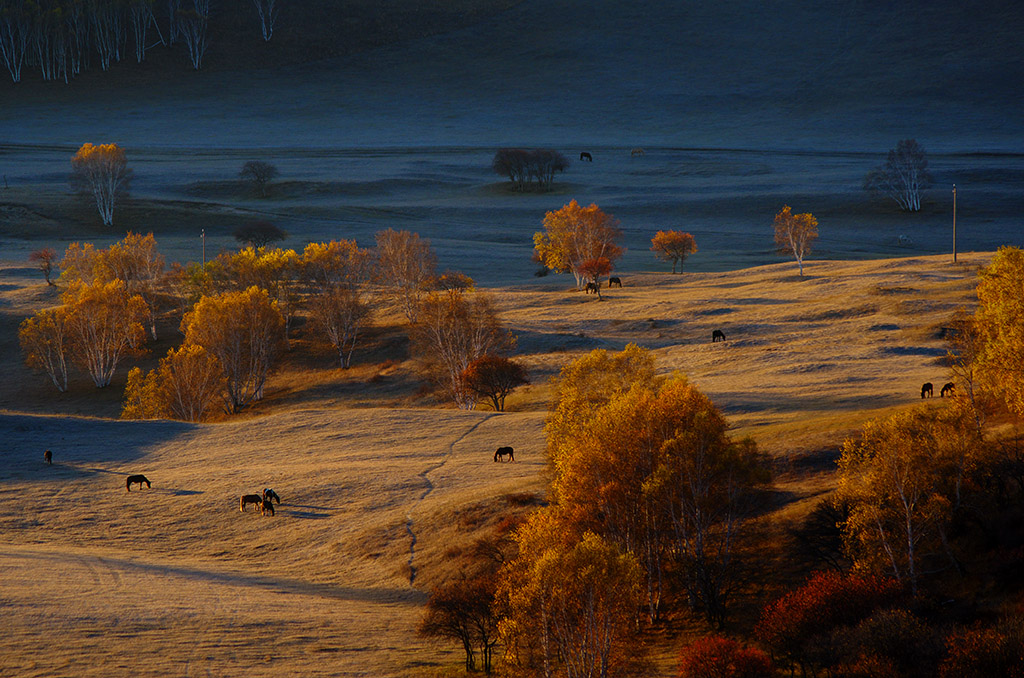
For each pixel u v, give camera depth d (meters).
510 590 115.12
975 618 108.69
